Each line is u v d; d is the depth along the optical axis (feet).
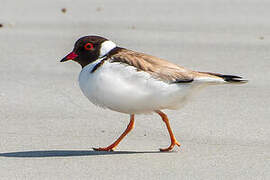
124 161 32.53
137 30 77.05
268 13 89.40
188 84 33.19
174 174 30.19
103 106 34.40
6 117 42.27
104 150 34.83
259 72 55.57
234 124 40.40
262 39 70.95
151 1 104.01
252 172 30.53
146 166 31.58
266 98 46.93
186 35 73.97
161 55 62.49
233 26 79.61
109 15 89.40
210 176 29.91
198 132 38.75
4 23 83.05
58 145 35.99
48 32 76.48
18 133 38.50
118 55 33.86
